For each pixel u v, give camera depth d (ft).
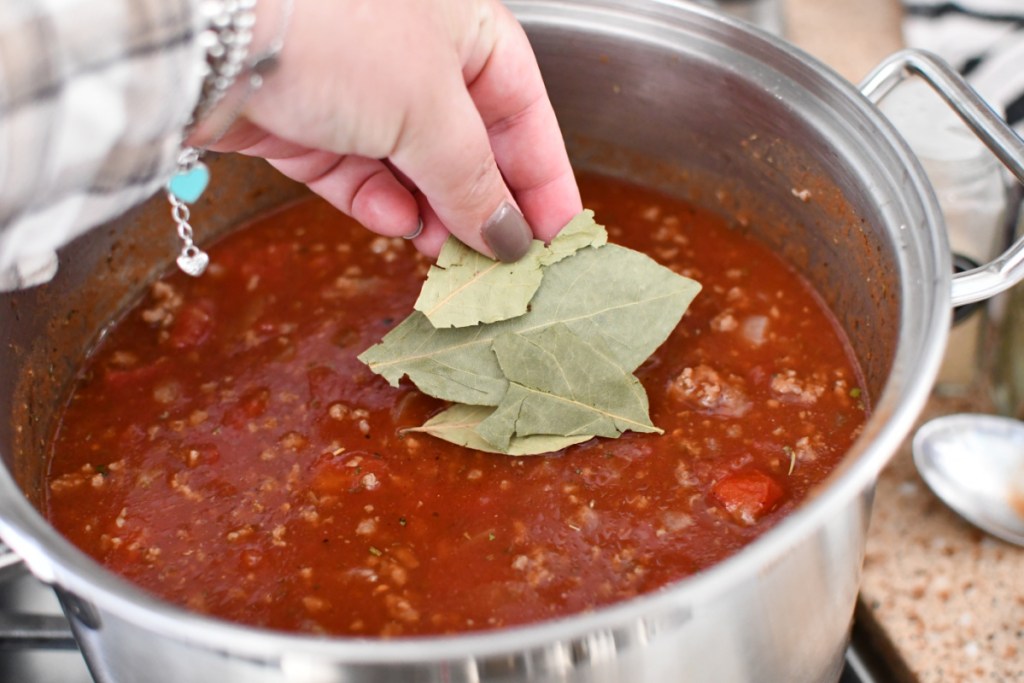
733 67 1.42
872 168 1.31
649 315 1.32
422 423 1.36
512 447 1.30
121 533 1.30
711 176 1.55
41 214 1.07
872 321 1.37
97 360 1.47
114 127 1.04
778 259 1.53
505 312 1.29
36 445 1.37
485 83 1.28
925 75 1.28
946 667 1.37
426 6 1.12
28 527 1.08
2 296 1.34
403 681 1.01
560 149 1.34
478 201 1.24
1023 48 1.68
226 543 1.28
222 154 1.54
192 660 1.04
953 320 1.49
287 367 1.43
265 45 1.07
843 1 1.99
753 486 1.29
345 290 1.51
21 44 0.97
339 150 1.17
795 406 1.38
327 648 1.00
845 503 1.05
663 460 1.32
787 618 1.12
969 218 1.47
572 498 1.30
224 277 1.53
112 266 1.50
